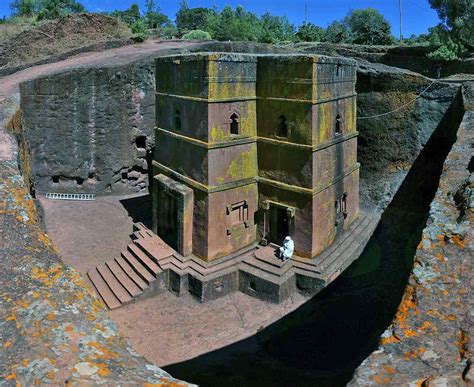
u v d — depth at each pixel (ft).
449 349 15.53
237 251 59.52
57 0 156.87
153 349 46.75
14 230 22.84
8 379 14.19
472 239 21.53
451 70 115.65
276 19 190.70
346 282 57.72
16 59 105.19
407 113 71.00
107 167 83.35
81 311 17.53
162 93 62.23
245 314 52.26
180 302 54.49
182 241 57.93
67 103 78.89
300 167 55.21
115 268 59.77
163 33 142.72
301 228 56.59
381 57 124.88
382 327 50.08
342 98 59.62
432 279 19.01
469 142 42.22
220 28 146.82
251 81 57.31
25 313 16.94
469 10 112.37
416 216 70.59
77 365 14.76
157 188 63.21
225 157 55.98
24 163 55.06
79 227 72.02
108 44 107.34
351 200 66.18
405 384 14.17
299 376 43.24
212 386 41.98
